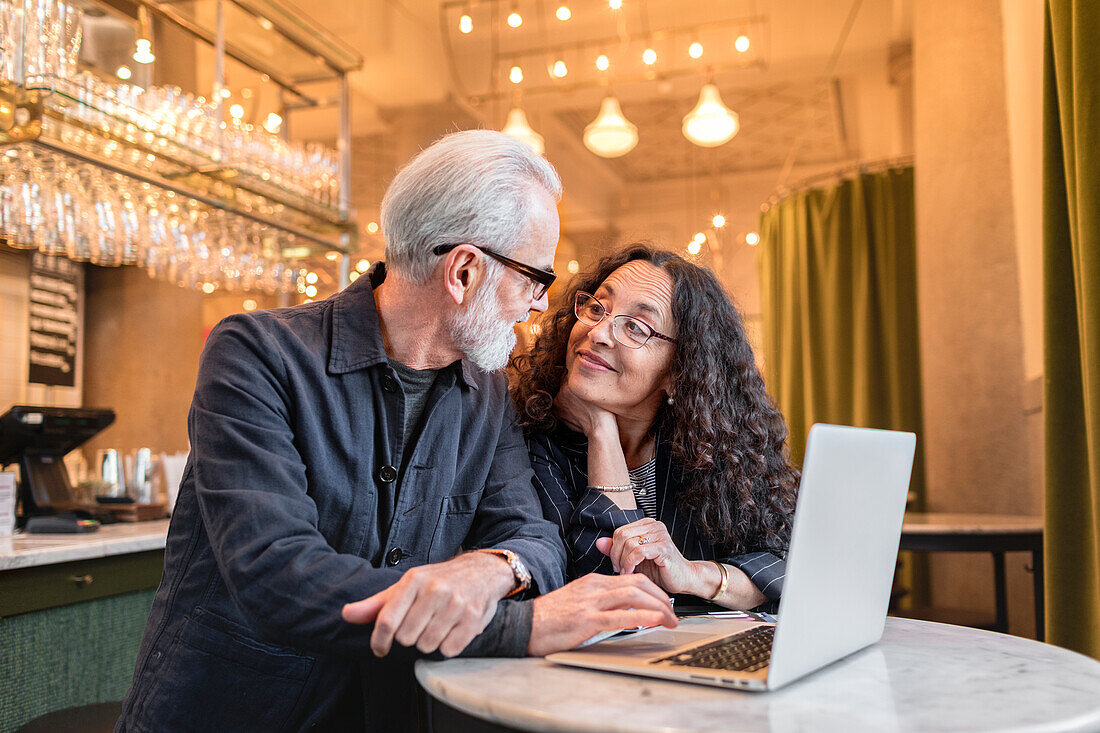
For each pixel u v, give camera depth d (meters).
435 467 1.36
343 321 1.31
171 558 1.25
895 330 5.26
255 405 1.18
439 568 1.07
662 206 11.21
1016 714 0.83
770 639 1.11
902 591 3.59
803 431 5.63
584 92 7.72
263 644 1.20
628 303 1.56
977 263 4.12
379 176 9.52
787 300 5.80
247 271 3.50
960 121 4.19
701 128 5.73
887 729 0.79
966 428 4.13
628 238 1.75
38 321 4.57
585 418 1.57
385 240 1.33
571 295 1.70
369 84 7.34
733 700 0.88
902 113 7.06
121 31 2.66
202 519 1.23
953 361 4.19
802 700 0.88
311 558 1.07
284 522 1.09
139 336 4.95
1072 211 2.12
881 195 5.42
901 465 1.15
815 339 5.61
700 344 1.55
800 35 6.83
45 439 2.89
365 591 1.04
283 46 3.29
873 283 5.38
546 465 1.58
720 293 1.63
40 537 2.59
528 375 1.68
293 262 3.66
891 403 5.27
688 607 1.49
